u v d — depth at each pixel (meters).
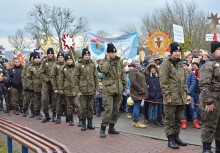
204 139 6.74
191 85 9.90
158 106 10.39
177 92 7.46
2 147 8.28
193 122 10.03
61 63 11.27
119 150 7.66
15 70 14.27
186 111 10.36
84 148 7.98
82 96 9.96
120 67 9.14
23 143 5.64
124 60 12.75
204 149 6.80
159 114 10.44
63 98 11.43
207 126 6.68
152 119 10.36
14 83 14.12
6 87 14.02
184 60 10.25
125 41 14.69
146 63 11.83
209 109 6.45
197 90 10.09
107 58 8.99
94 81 10.09
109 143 8.34
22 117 13.24
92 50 14.80
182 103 7.48
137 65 10.39
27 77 12.96
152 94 10.27
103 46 14.81
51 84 11.75
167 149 7.52
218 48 6.57
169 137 7.65
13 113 14.43
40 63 12.90
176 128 7.73
